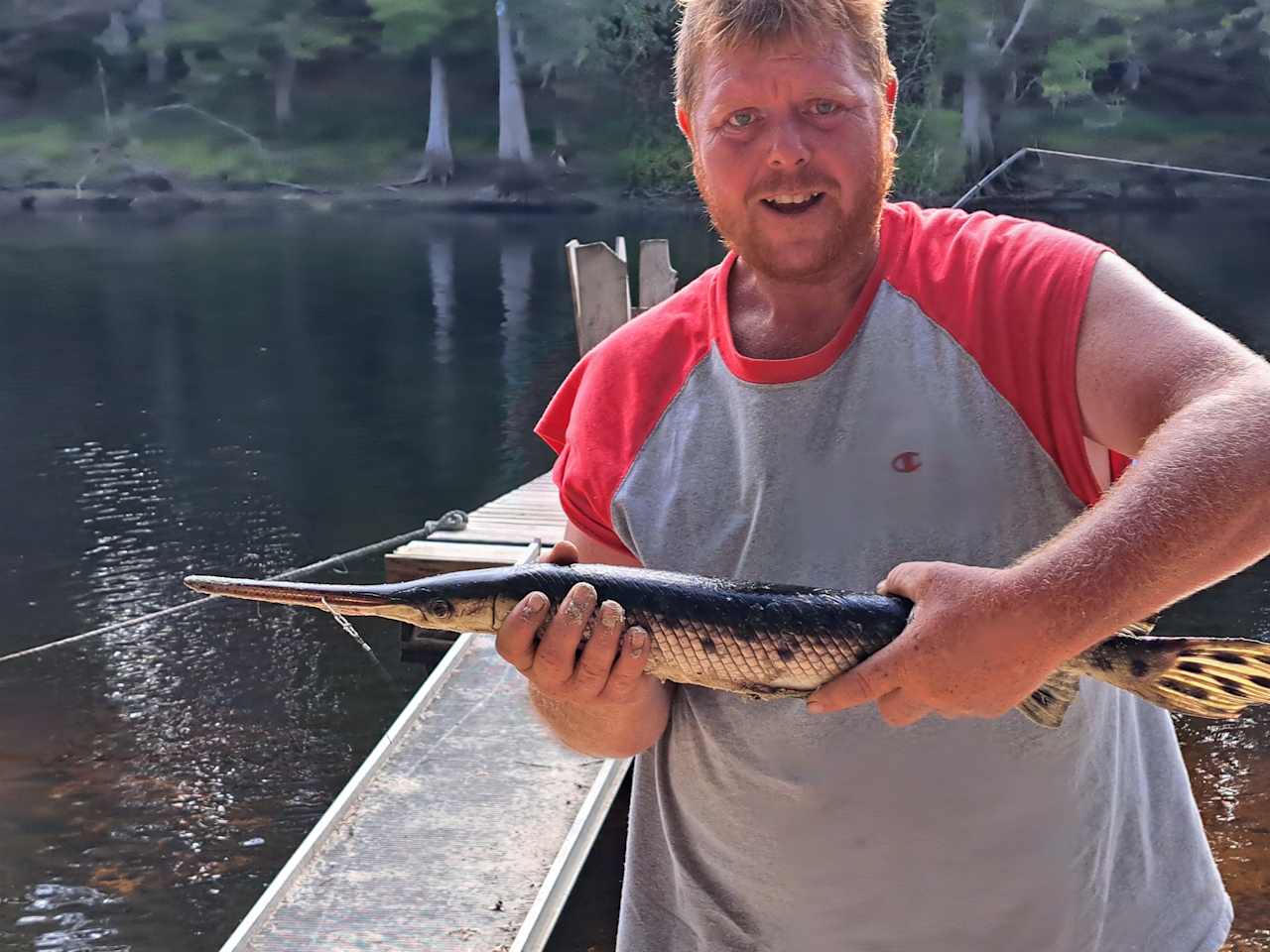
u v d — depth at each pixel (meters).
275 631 10.63
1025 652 2.05
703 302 2.75
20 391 20.30
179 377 21.27
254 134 59.00
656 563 2.67
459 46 56.19
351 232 45.28
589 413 2.82
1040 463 2.44
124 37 60.00
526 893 5.46
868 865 2.57
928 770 2.51
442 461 16.11
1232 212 47.03
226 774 8.26
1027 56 50.69
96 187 54.84
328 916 5.32
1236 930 5.80
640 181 54.91
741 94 2.46
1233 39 53.19
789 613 2.40
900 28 47.81
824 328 2.60
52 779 8.18
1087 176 49.00
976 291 2.47
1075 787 2.52
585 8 54.84
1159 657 2.29
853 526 2.52
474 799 6.18
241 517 13.86
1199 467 1.96
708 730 2.69
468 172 57.41
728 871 2.73
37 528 13.50
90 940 6.57
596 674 2.41
